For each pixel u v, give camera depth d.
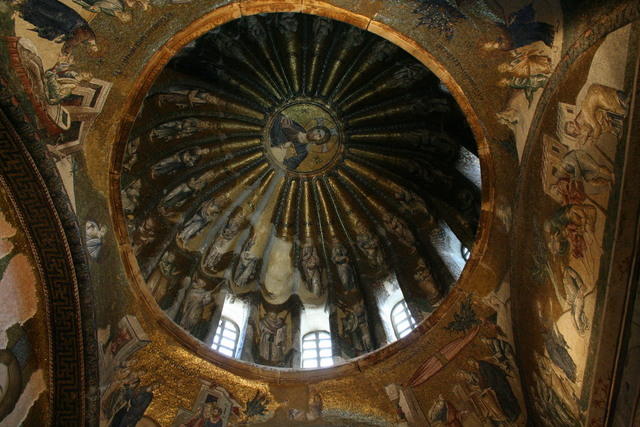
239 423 13.48
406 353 13.99
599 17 9.52
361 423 13.53
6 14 10.59
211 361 13.81
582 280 10.94
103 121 12.20
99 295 12.42
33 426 11.72
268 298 16.81
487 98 12.32
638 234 9.61
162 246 15.52
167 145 16.47
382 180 17.84
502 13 11.12
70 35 11.24
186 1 11.84
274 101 17.69
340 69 17.36
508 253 12.98
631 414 10.10
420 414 13.46
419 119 17.23
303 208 18.14
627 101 9.41
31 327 11.85
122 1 11.40
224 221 17.23
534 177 11.84
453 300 13.88
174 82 15.78
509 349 13.05
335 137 18.14
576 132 10.53
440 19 11.95
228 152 17.61
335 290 16.94
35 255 11.81
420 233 16.95
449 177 16.89
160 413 13.10
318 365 15.42
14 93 10.81
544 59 11.08
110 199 12.70
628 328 10.01
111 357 12.66
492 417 13.00
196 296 15.70
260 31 16.38
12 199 11.51
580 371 11.20
